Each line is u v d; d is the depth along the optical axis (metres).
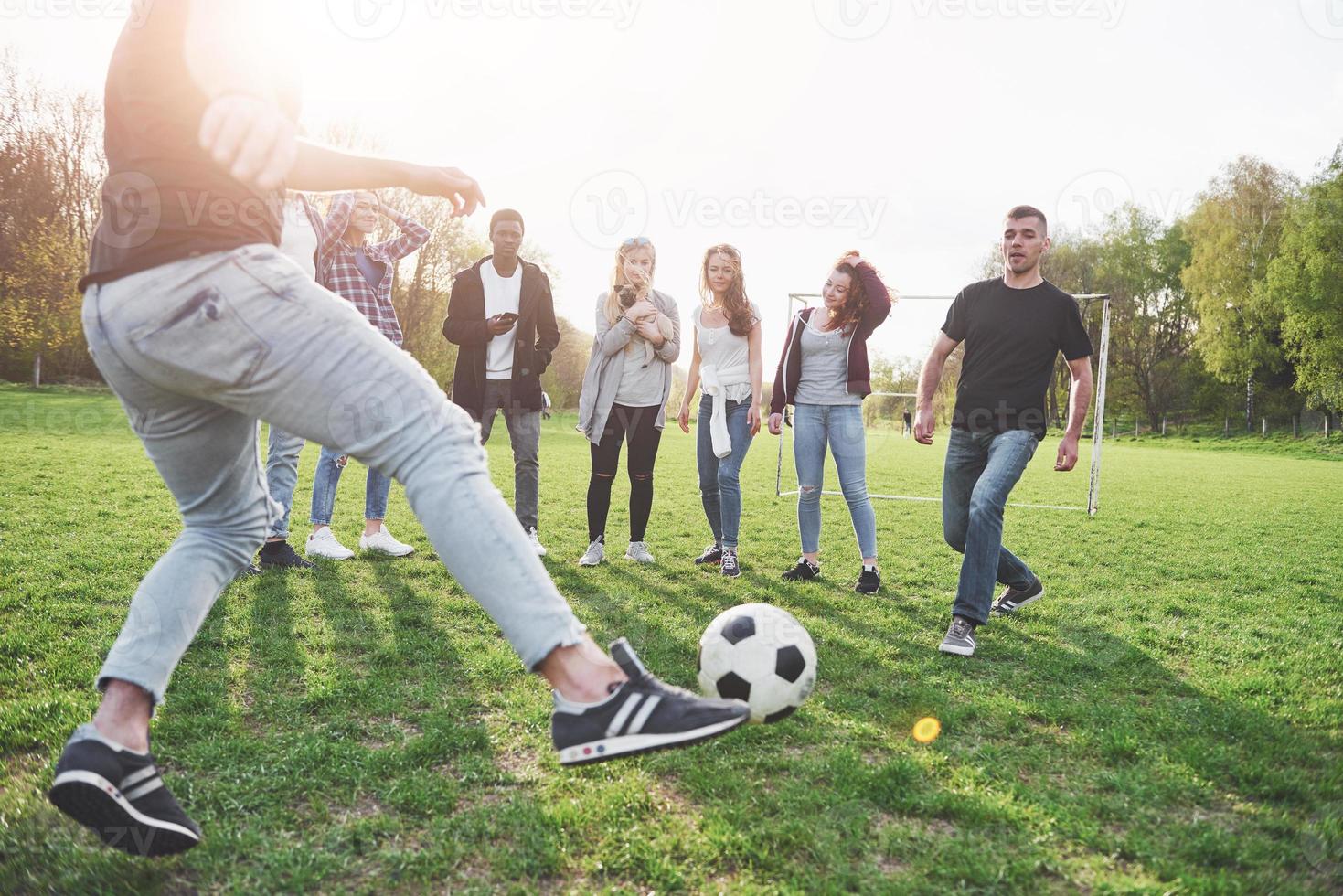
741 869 1.71
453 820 1.88
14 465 8.05
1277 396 39.28
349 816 1.90
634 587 4.46
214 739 2.27
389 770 2.13
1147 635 3.71
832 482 11.66
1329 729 2.59
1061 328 3.61
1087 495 10.81
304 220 4.01
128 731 1.50
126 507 6.05
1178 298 44.06
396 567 4.60
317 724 2.44
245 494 1.71
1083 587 4.88
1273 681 3.02
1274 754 2.34
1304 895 1.62
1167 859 1.78
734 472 4.91
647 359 4.96
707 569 5.09
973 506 3.51
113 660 1.52
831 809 1.97
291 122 1.52
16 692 2.53
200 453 1.56
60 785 1.38
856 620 3.92
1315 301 34.59
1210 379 42.09
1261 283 37.12
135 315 1.27
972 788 2.10
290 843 1.75
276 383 1.33
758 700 2.26
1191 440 36.84
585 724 1.44
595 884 1.66
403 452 1.38
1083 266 43.88
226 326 1.28
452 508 1.36
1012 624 3.93
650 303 4.83
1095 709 2.69
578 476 10.49
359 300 4.66
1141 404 44.38
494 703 2.64
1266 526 7.82
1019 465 3.55
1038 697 2.87
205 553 1.65
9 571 4.05
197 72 1.30
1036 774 2.23
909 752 2.37
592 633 3.52
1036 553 6.07
